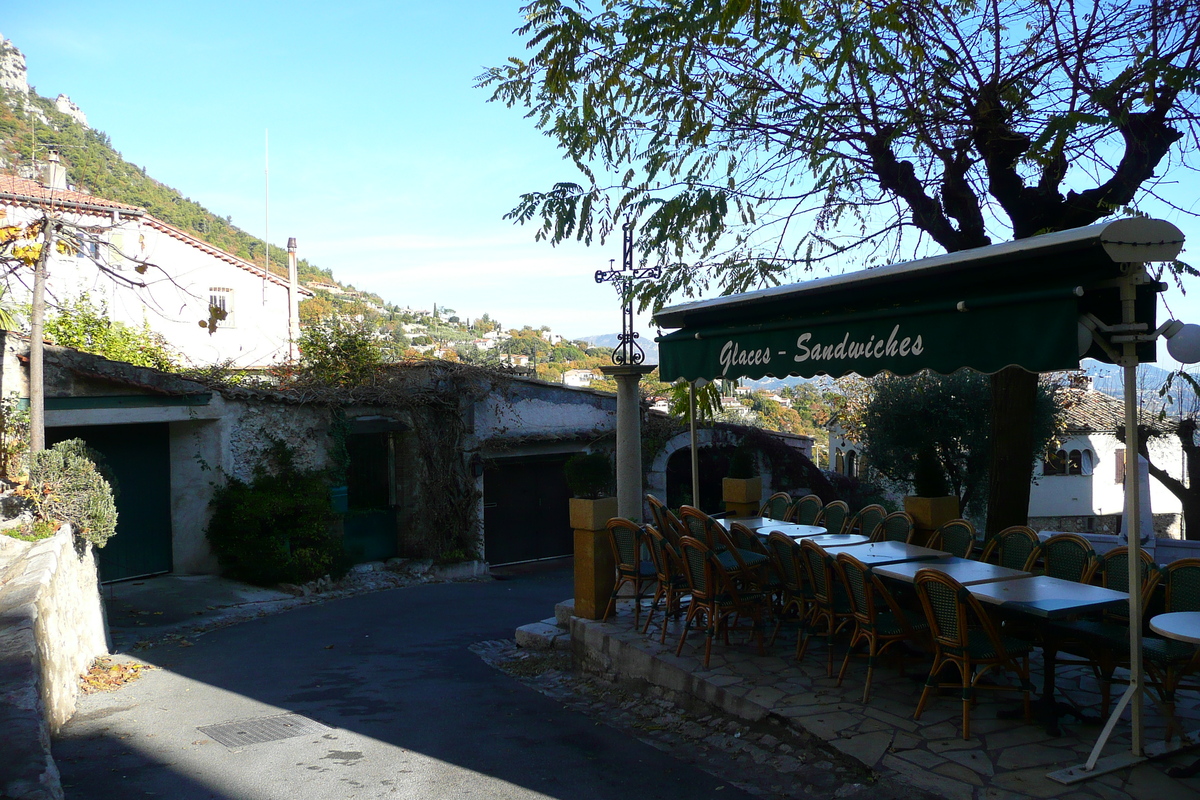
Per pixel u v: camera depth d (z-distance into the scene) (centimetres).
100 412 1259
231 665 862
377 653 927
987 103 768
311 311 3170
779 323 586
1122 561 535
